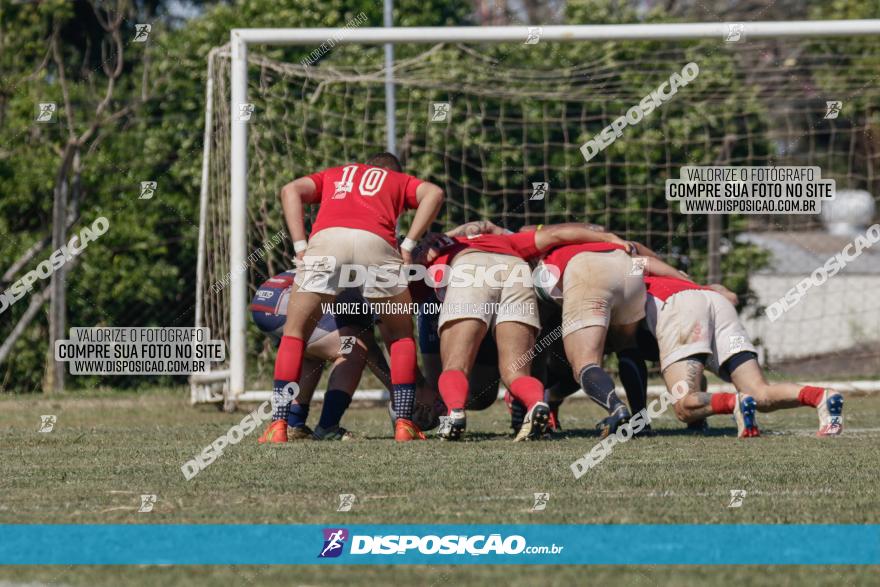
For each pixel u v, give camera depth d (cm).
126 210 4491
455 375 2359
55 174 4544
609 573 1141
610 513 1428
